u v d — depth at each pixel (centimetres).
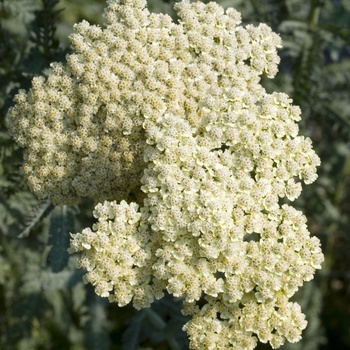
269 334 53
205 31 56
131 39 55
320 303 74
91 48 55
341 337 81
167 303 62
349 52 73
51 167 55
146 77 55
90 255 53
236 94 55
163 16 56
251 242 53
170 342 64
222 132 54
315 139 74
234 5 63
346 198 77
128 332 66
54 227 59
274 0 67
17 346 72
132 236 53
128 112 54
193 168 53
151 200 53
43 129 55
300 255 53
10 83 62
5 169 60
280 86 66
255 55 56
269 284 52
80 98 55
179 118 54
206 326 53
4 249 69
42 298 70
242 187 54
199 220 52
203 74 55
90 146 55
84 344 72
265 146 54
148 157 54
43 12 59
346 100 69
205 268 53
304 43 64
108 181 55
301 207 72
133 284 53
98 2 71
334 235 77
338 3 70
